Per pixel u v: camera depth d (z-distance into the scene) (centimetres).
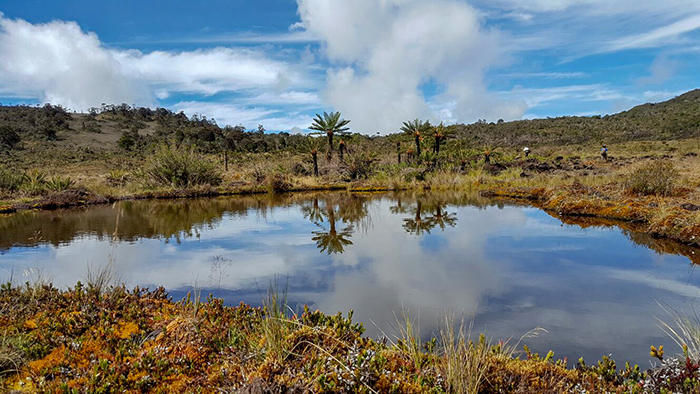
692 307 433
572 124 9000
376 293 499
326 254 722
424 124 3058
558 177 2067
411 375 255
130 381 262
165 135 8694
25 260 701
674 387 241
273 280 566
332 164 3073
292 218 1217
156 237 920
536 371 261
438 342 354
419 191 2144
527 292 491
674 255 656
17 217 1325
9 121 8950
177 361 290
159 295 474
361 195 2022
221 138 8406
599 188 1393
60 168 4388
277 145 7494
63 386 241
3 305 393
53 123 9025
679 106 9594
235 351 298
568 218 1055
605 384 263
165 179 2286
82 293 435
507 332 378
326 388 222
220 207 1563
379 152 5238
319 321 342
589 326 389
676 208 867
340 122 3022
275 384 222
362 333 362
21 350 296
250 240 872
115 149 7262
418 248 751
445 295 486
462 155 3003
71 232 995
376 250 745
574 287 507
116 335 338
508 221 1036
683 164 2305
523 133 8325
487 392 243
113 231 1002
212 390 250
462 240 814
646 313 419
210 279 576
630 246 726
